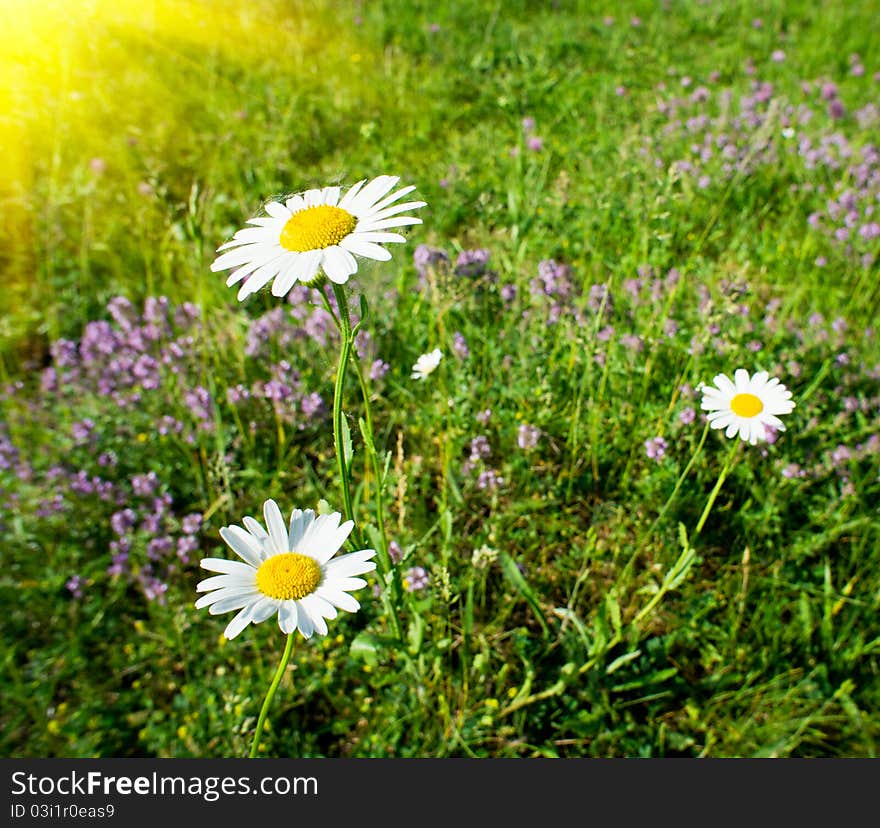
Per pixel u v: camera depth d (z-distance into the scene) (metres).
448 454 0.37
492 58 0.93
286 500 0.41
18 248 0.59
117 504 0.41
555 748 0.31
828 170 0.64
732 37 1.09
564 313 0.44
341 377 0.22
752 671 0.32
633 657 0.32
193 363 0.45
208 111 0.78
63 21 0.75
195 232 0.42
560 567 0.36
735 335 0.42
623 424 0.42
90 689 0.34
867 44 1.04
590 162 0.66
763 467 0.38
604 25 1.10
